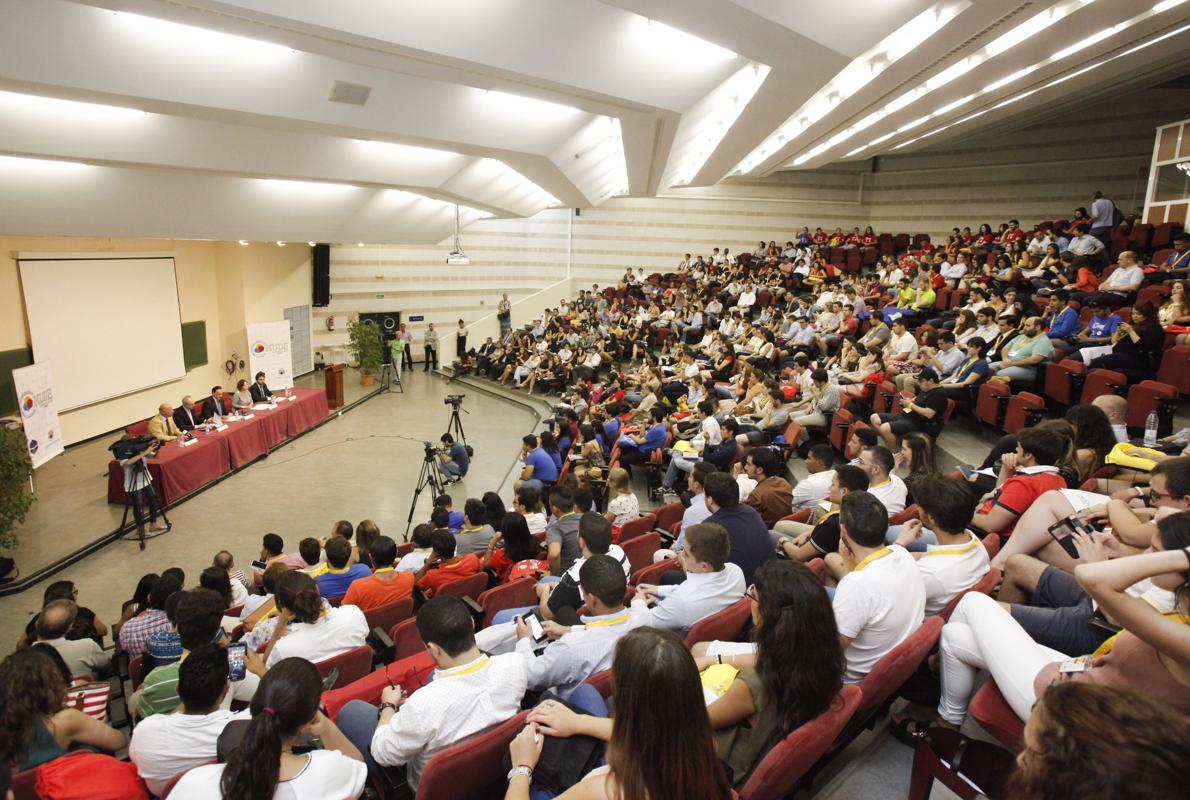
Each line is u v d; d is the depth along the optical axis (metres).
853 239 19.53
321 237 13.38
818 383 8.52
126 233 9.92
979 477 4.58
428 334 21.30
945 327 10.07
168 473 9.47
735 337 14.16
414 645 4.30
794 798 2.43
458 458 10.85
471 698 2.39
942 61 8.91
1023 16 7.18
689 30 5.17
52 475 10.56
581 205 15.45
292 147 8.06
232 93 5.59
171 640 4.14
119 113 6.50
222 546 8.45
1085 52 9.73
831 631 2.02
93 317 12.07
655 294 19.27
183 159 7.50
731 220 23.12
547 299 23.50
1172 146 12.05
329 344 20.23
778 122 9.52
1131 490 3.04
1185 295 7.34
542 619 3.47
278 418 12.67
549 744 1.95
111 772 2.32
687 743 1.46
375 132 6.77
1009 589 2.98
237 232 11.55
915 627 2.61
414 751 2.35
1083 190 18.20
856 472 3.99
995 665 2.22
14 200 8.01
